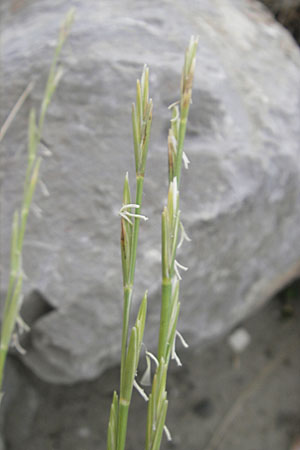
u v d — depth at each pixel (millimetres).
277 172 332
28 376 438
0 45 379
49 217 310
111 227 307
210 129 322
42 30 362
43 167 315
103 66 324
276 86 370
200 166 312
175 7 378
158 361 101
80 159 314
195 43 97
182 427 450
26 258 306
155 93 318
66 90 323
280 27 443
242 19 420
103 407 452
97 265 304
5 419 418
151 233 303
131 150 313
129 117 318
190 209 304
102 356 326
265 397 473
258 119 343
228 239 329
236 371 486
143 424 444
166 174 309
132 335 98
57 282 302
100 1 379
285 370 490
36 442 425
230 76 351
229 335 504
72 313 305
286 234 378
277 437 449
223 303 374
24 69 336
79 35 341
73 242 306
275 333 512
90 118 318
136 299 300
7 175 324
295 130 354
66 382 335
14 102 333
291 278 453
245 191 315
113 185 309
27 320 314
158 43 344
